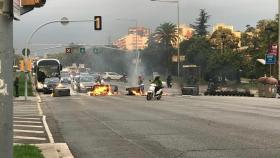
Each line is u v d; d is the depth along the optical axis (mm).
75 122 19422
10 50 4855
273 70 66250
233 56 77438
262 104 30531
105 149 12234
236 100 36312
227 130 15719
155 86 37531
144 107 28031
